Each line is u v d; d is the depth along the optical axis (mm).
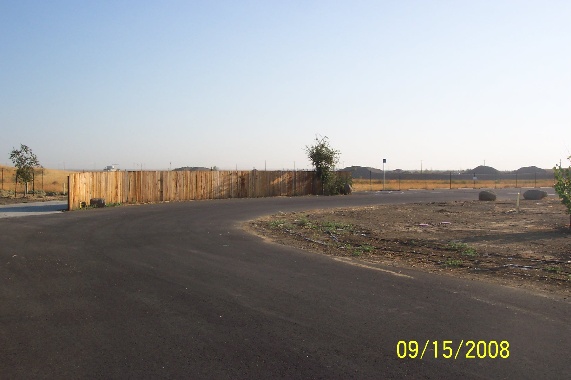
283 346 6512
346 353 6266
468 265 11930
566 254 13359
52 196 39125
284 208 29141
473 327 7223
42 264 12109
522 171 114000
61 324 7473
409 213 26109
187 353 6297
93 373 5711
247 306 8367
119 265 11984
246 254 13656
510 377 5574
